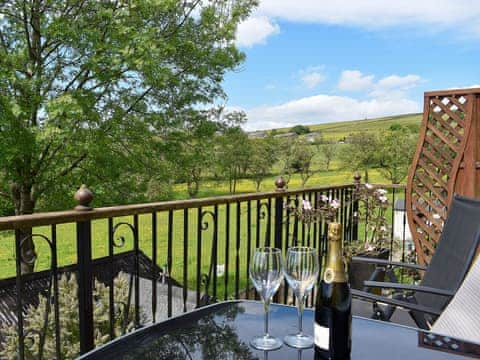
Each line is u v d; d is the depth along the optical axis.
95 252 10.03
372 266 3.12
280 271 1.12
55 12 6.14
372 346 1.11
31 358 2.59
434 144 3.56
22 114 5.62
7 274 8.44
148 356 1.05
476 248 1.85
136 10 6.04
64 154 6.43
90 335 1.64
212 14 7.07
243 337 1.16
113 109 6.65
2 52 5.77
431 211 3.67
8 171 6.31
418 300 2.16
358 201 4.04
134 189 7.41
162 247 11.88
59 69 6.24
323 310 1.01
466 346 1.12
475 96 3.23
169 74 6.27
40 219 1.42
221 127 7.87
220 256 10.69
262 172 19.75
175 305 4.88
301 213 3.29
